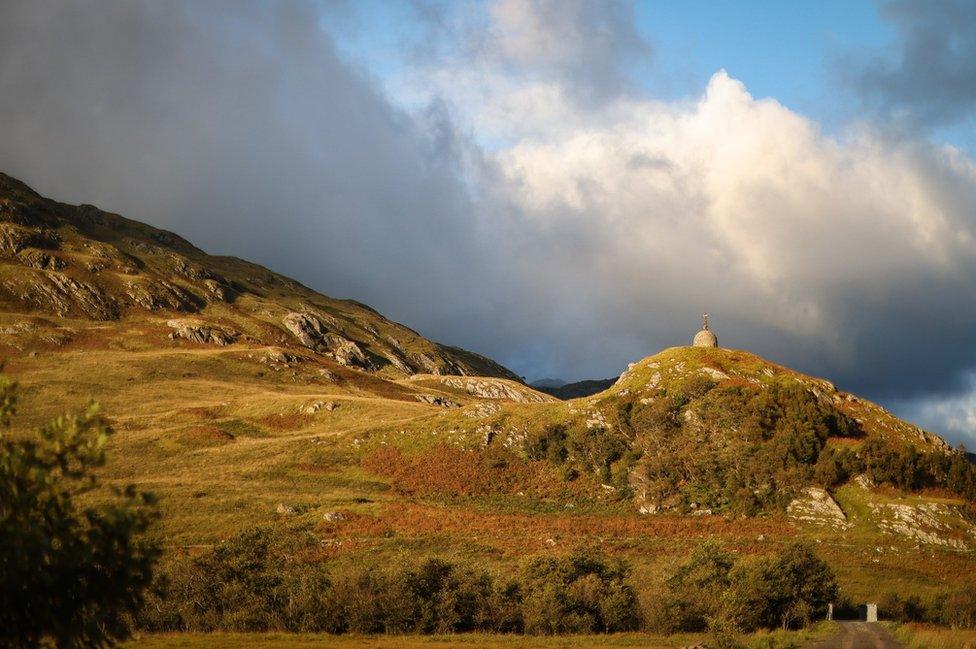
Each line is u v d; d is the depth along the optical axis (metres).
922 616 69.12
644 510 107.75
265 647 50.06
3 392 16.56
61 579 15.55
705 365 137.62
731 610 57.38
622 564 71.75
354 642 53.22
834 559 88.50
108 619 17.23
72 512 15.87
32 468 15.13
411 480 118.56
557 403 143.25
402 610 59.81
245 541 77.62
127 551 15.84
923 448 122.25
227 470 119.81
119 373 186.75
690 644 51.91
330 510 100.62
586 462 120.56
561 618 60.34
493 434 129.88
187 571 63.62
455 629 60.94
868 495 105.62
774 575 63.56
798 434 115.50
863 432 124.19
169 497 103.56
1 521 14.72
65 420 16.02
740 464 111.88
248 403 167.00
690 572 66.94
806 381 137.75
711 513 104.94
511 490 116.38
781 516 102.81
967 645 49.72
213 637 54.62
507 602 62.50
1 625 15.16
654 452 118.69
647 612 61.81
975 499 107.75
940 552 93.38
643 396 132.25
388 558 83.31
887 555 91.00
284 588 62.94
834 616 66.62
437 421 136.88
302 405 164.38
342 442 132.88
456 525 98.50
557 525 100.12
